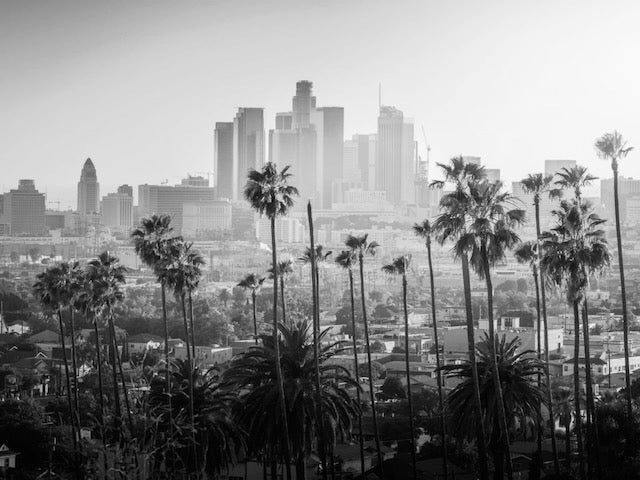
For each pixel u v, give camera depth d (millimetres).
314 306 128125
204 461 118125
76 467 94250
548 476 127188
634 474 119625
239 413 114875
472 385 110625
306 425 112125
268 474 149000
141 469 78938
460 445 113062
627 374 129875
